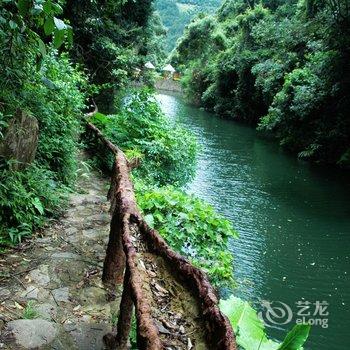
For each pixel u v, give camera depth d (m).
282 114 17.05
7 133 3.93
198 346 1.67
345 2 14.68
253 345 2.07
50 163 5.11
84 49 11.32
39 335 2.55
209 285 1.95
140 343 1.65
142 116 7.57
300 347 1.84
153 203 4.37
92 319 2.80
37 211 4.21
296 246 7.36
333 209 9.66
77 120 6.52
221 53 29.83
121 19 13.02
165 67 47.50
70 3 9.70
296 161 15.02
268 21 24.25
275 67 20.22
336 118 15.07
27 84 4.50
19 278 3.14
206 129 20.47
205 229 4.34
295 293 5.71
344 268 6.63
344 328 4.98
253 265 6.43
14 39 3.56
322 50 15.90
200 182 10.91
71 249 3.73
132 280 2.03
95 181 6.24
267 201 9.86
